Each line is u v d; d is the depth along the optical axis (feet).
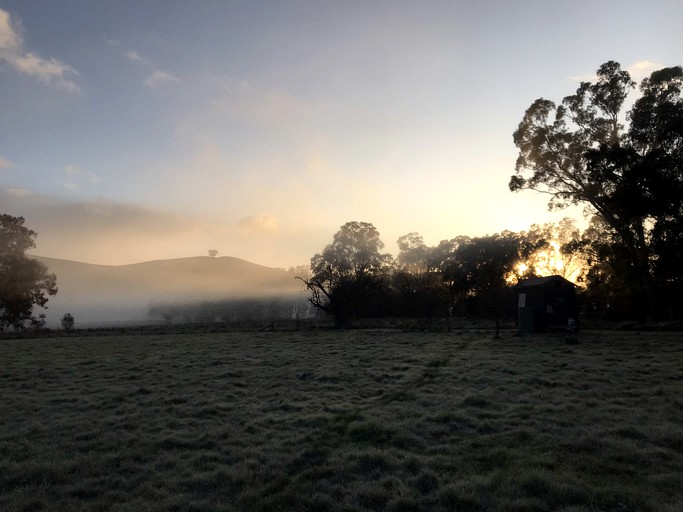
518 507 21.27
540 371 59.11
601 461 26.91
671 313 146.41
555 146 161.58
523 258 253.24
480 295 242.37
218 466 28.32
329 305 242.17
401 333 136.05
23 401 49.80
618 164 132.46
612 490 22.52
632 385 48.57
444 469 26.73
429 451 30.22
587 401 41.83
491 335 118.01
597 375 54.54
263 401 46.98
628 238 150.00
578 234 235.20
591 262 180.75
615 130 159.53
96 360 84.58
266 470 27.27
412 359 73.82
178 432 36.19
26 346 123.34
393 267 291.17
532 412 38.50
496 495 22.75
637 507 20.88
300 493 23.84
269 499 23.31
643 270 141.90
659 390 44.73
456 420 37.06
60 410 45.70
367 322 206.49
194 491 24.90
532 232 258.57
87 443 34.04
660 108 136.26
